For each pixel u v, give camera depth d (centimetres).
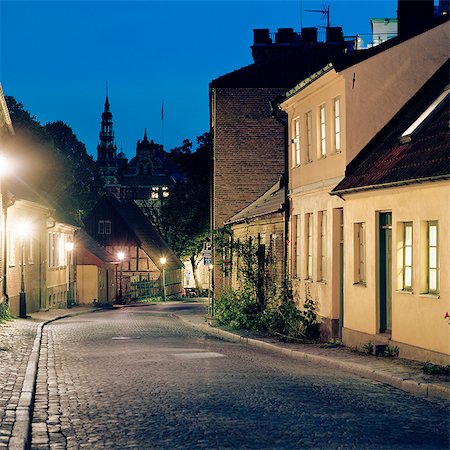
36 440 880
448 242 1425
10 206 3180
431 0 2275
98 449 832
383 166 1741
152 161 14775
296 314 2206
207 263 3869
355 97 1948
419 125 1731
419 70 1970
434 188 1477
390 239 1714
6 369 1474
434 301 1472
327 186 2072
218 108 3891
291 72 3900
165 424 945
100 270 5856
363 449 812
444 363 1421
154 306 6059
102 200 7731
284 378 1340
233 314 2870
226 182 3881
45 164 6291
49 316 3634
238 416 986
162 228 9062
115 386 1257
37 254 3922
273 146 3891
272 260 2678
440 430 908
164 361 1614
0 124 2989
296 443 840
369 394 1177
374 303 1741
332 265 2031
